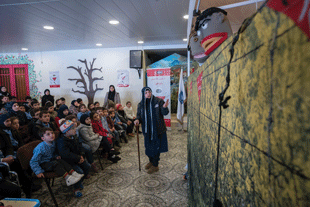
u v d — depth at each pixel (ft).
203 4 6.32
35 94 23.21
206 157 2.00
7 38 16.28
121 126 15.42
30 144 7.25
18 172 7.19
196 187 2.79
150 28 14.12
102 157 11.50
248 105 0.88
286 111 0.54
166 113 8.45
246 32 0.87
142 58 21.18
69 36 16.08
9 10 10.39
